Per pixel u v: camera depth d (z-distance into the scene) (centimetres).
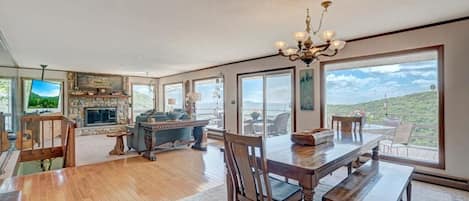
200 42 445
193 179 369
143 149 533
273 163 202
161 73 916
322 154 221
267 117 594
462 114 330
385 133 418
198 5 274
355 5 279
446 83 341
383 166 280
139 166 438
